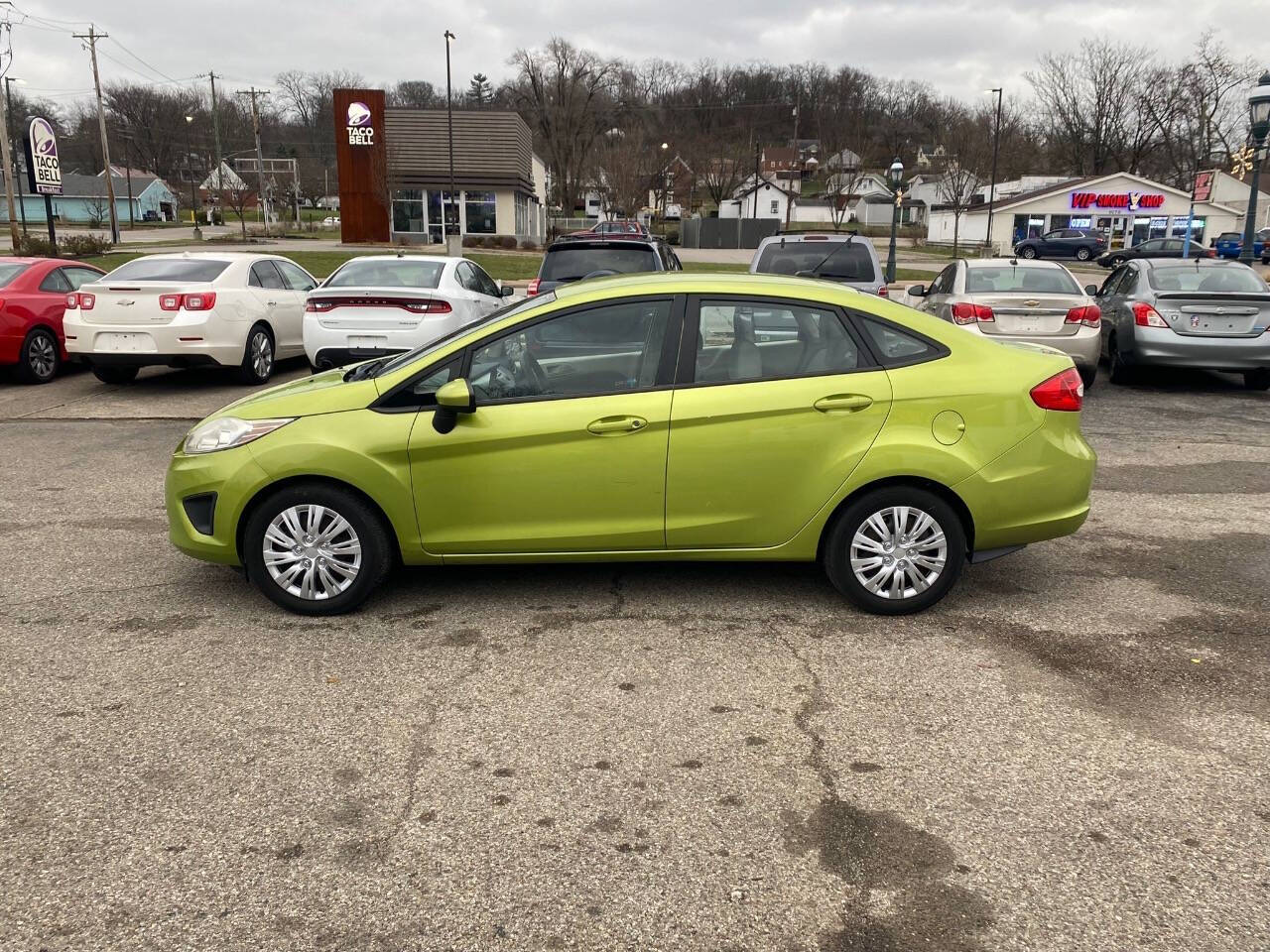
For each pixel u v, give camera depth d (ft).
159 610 14.82
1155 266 36.11
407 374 14.01
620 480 13.83
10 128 252.01
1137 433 27.78
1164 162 223.10
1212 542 18.11
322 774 10.24
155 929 7.92
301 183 312.09
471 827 9.32
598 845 9.05
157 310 31.50
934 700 11.88
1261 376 35.32
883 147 290.15
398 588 15.74
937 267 133.08
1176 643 13.57
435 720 11.41
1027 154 237.66
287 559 14.28
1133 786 9.98
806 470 13.82
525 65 221.66
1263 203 190.39
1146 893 8.33
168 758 10.55
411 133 155.12
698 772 10.30
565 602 15.10
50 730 11.14
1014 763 10.45
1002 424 13.83
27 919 8.02
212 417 14.62
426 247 149.28
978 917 8.06
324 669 12.76
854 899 8.29
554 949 7.72
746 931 7.91
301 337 37.91
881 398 13.70
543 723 11.34
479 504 13.93
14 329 34.30
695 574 16.34
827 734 11.07
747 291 13.99
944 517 14.02
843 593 14.43
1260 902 8.20
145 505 20.56
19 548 17.71
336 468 13.73
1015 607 14.89
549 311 13.96
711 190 259.60
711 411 13.65
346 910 8.16
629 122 248.73
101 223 241.76
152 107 319.27
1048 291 32.68
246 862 8.80
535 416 13.73
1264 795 9.80
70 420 29.30
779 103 300.61
